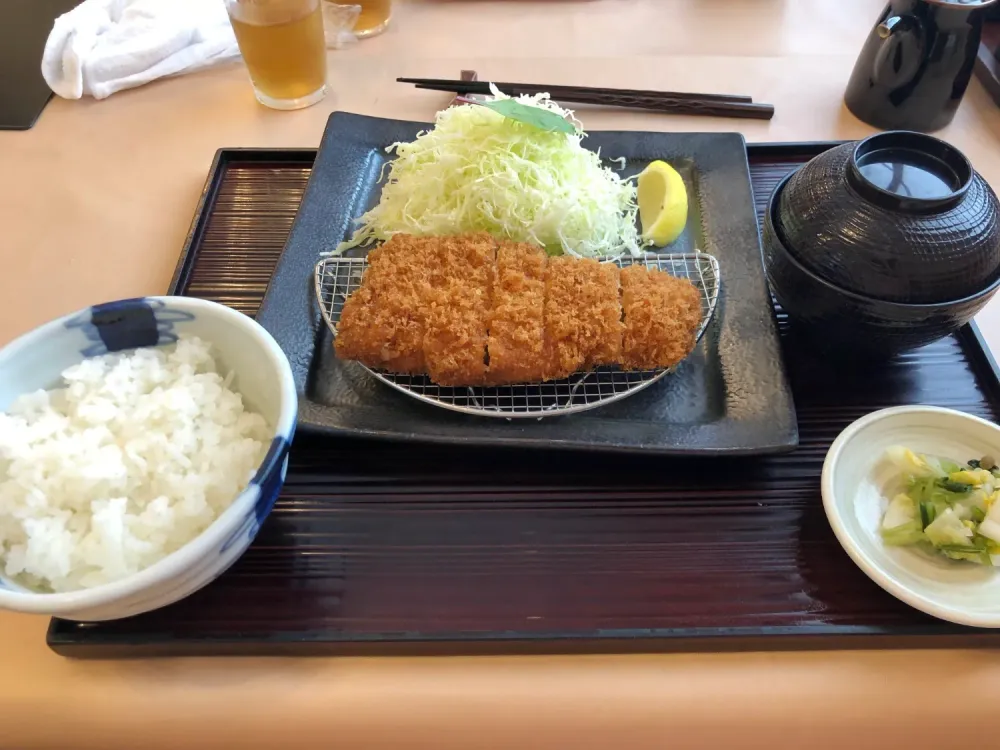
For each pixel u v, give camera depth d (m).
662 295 0.33
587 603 0.26
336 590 0.26
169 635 0.25
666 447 0.29
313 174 0.41
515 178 0.37
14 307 0.36
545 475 0.29
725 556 0.27
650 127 0.46
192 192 0.43
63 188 0.43
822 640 0.25
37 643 0.25
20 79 0.49
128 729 0.24
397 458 0.30
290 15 0.44
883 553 0.26
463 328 0.31
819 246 0.29
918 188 0.29
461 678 0.25
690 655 0.25
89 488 0.25
